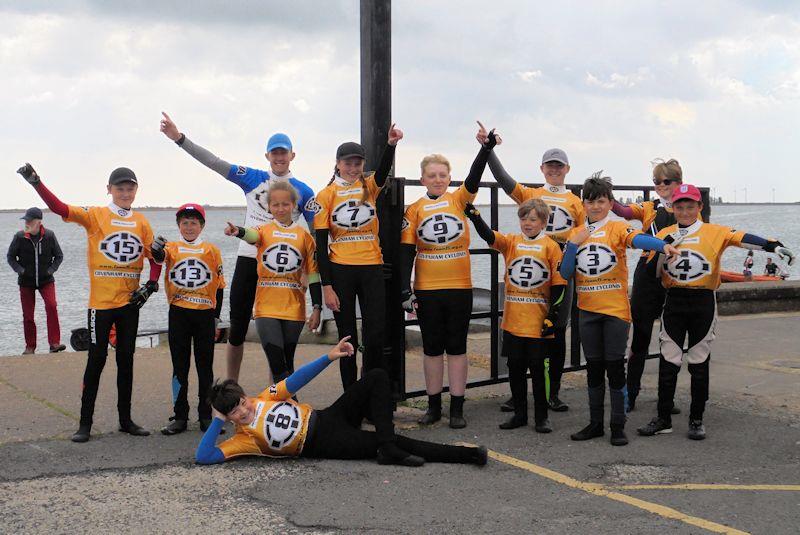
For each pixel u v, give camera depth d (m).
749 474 4.55
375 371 4.88
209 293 5.53
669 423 5.50
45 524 3.75
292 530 3.68
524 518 3.82
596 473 4.58
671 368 5.45
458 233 5.57
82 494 4.17
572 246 5.29
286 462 4.77
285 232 5.45
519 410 5.64
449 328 5.64
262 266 5.40
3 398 6.38
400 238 5.80
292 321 5.43
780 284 12.58
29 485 4.30
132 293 5.33
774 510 3.92
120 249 5.28
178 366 5.46
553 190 6.27
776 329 10.32
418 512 3.91
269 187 5.68
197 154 5.74
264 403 4.79
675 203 5.50
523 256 5.53
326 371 7.66
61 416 5.82
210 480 4.41
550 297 5.51
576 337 7.17
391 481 4.40
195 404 6.36
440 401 5.80
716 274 5.36
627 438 5.28
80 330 10.81
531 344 5.50
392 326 5.99
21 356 8.29
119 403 5.38
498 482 4.39
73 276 53.53
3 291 43.81
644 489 4.27
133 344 5.37
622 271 5.33
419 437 5.41
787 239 105.06
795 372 7.54
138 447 5.06
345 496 4.14
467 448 4.72
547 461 4.82
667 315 5.47
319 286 5.51
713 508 3.95
